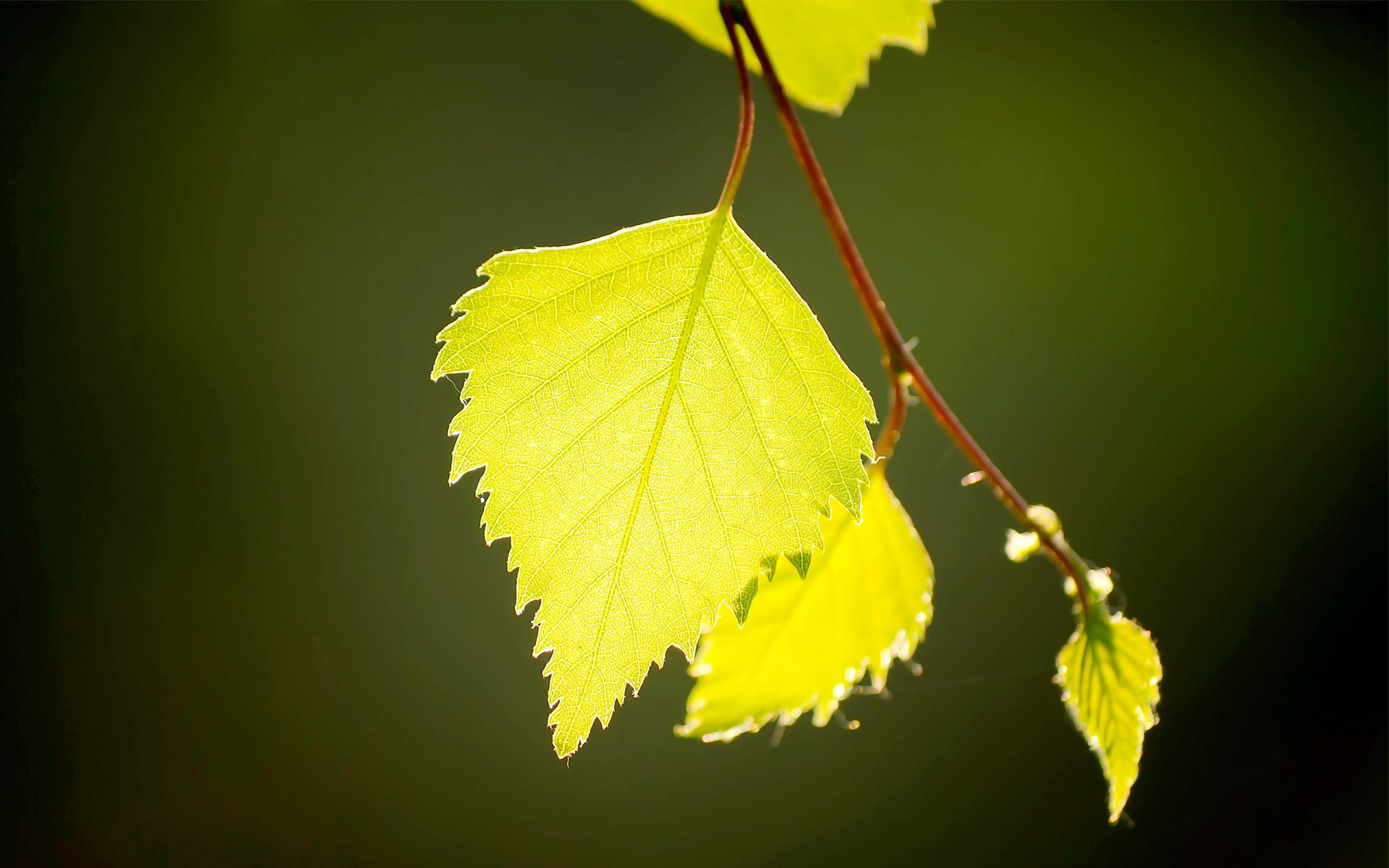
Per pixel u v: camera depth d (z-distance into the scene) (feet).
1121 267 4.87
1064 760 4.18
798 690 1.35
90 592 4.57
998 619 4.33
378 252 4.82
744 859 4.13
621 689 1.26
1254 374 4.77
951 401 4.54
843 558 1.34
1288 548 4.57
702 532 1.26
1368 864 4.07
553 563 1.25
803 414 1.26
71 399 4.74
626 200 4.73
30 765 4.32
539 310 1.25
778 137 4.81
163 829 4.27
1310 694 4.36
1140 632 1.29
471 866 4.22
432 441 4.75
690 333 1.25
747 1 1.28
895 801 4.15
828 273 4.66
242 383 4.81
